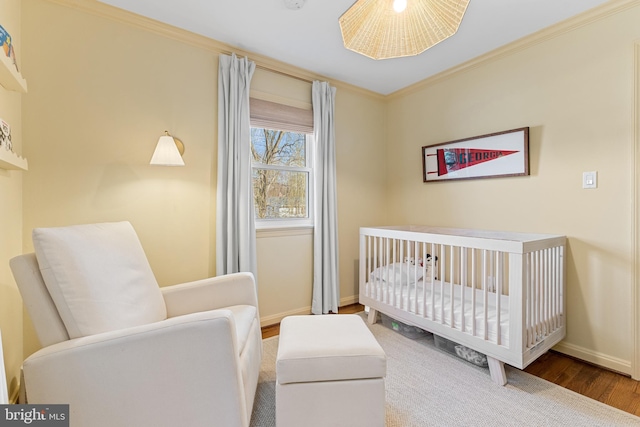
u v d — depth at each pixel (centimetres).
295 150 301
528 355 175
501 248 177
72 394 107
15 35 169
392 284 251
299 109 290
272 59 266
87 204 197
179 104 229
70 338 117
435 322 214
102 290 127
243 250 244
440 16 117
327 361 130
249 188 251
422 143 316
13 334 157
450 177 288
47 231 121
